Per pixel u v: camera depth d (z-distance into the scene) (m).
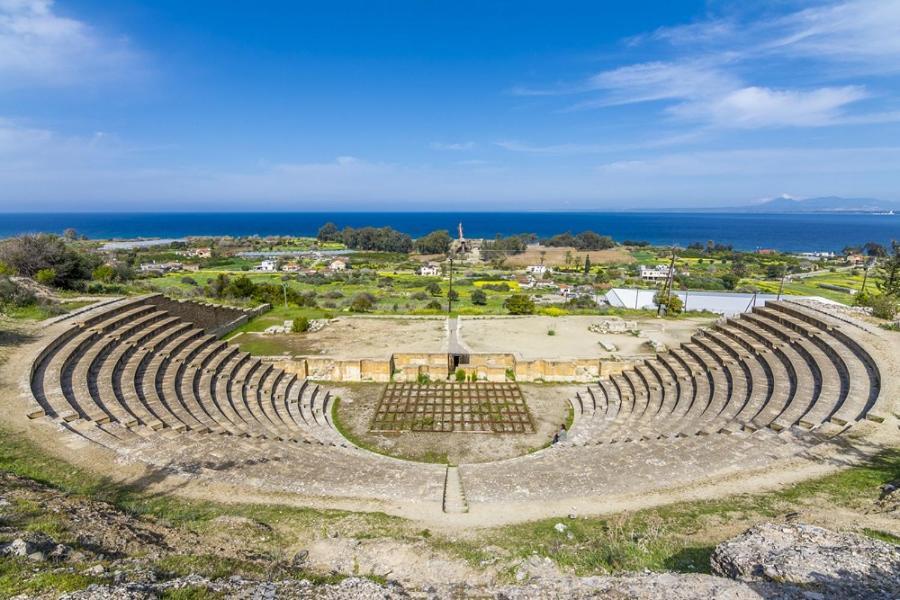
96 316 23.62
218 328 34.22
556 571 8.98
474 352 29.94
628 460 14.66
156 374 20.95
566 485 13.28
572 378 27.98
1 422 13.70
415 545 9.99
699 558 9.19
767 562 7.73
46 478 11.17
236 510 11.24
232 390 23.05
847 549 8.00
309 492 12.69
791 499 11.21
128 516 9.81
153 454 13.52
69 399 16.28
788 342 23.36
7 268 29.64
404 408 24.09
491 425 22.31
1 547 7.12
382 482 13.69
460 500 12.73
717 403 19.77
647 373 25.94
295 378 27.23
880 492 11.13
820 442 14.16
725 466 13.41
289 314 42.25
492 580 8.70
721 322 29.56
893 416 15.02
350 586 7.54
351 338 33.88
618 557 9.34
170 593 6.64
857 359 19.62
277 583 7.41
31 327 21.58
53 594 6.14
